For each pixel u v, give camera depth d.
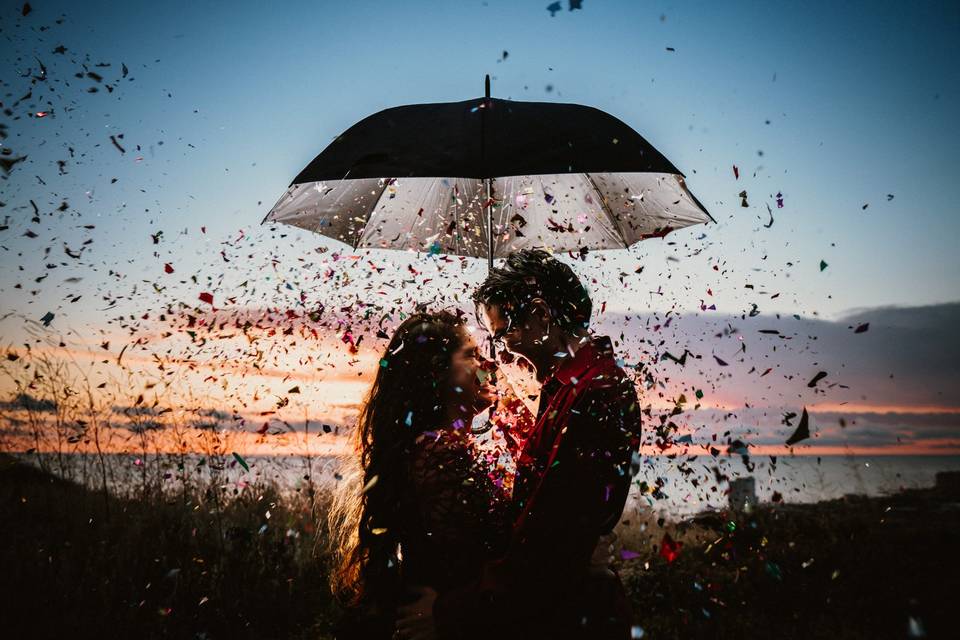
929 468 15.12
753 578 4.73
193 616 3.94
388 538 1.81
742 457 2.53
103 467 5.04
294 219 3.20
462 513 1.71
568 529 1.56
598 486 1.61
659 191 3.10
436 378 1.90
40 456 4.94
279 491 5.44
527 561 1.55
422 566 1.71
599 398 1.69
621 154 2.75
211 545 4.71
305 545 4.86
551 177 3.31
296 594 4.32
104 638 3.53
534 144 2.68
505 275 1.96
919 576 4.84
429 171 2.61
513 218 3.18
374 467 1.86
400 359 1.95
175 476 5.12
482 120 2.81
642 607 4.42
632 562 4.93
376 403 1.95
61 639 3.47
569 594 1.65
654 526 5.43
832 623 4.19
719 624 4.14
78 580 4.10
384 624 1.80
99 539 4.70
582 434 1.64
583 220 3.30
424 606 1.67
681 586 4.55
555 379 1.87
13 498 4.97
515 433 2.15
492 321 1.99
